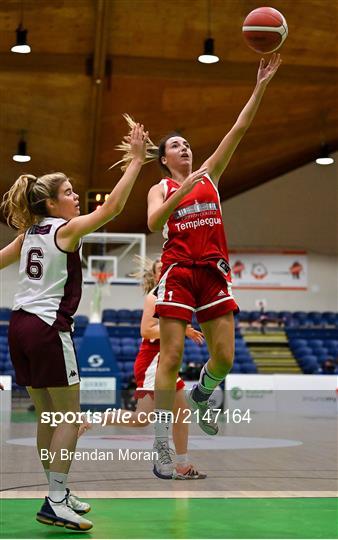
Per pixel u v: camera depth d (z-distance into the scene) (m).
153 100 19.91
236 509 4.43
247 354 22.97
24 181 4.36
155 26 17.75
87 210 19.31
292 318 25.34
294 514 4.29
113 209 3.99
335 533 3.76
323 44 19.16
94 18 17.08
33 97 19.22
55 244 4.10
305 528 3.89
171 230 4.56
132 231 24.88
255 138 22.77
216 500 4.74
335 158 25.62
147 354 6.27
